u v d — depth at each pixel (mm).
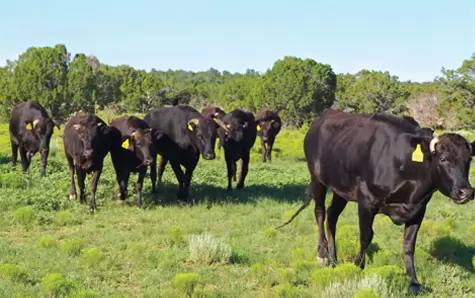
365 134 8047
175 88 75125
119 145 13477
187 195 14312
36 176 16438
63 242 10047
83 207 12984
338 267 7832
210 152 13969
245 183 17641
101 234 10867
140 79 70375
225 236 10867
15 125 18078
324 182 8891
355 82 61500
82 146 12797
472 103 43062
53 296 7250
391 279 7535
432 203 14594
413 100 56344
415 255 8977
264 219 12180
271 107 58156
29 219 11352
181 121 14328
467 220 12781
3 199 12727
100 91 66000
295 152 28312
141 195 13859
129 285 8039
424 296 7430
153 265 8852
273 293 7461
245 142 15969
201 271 8570
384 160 7625
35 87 54688
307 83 56719
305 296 7371
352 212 13078
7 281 7730
